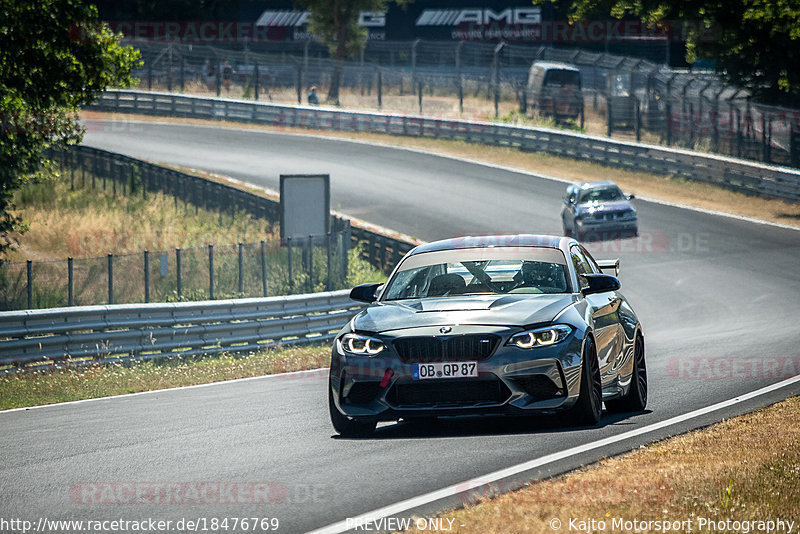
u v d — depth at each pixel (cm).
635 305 10038
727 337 6962
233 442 3278
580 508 2144
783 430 3031
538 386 3106
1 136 9750
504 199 16688
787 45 17475
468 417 3650
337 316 8638
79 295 10631
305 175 11481
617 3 17088
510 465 2700
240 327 7619
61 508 2381
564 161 19525
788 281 10956
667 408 3788
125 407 4500
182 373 6219
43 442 3400
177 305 7181
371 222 15175
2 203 10675
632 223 13525
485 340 3103
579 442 2980
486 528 2020
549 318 3189
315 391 4838
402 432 3369
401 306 3372
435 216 15562
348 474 2684
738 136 18775
